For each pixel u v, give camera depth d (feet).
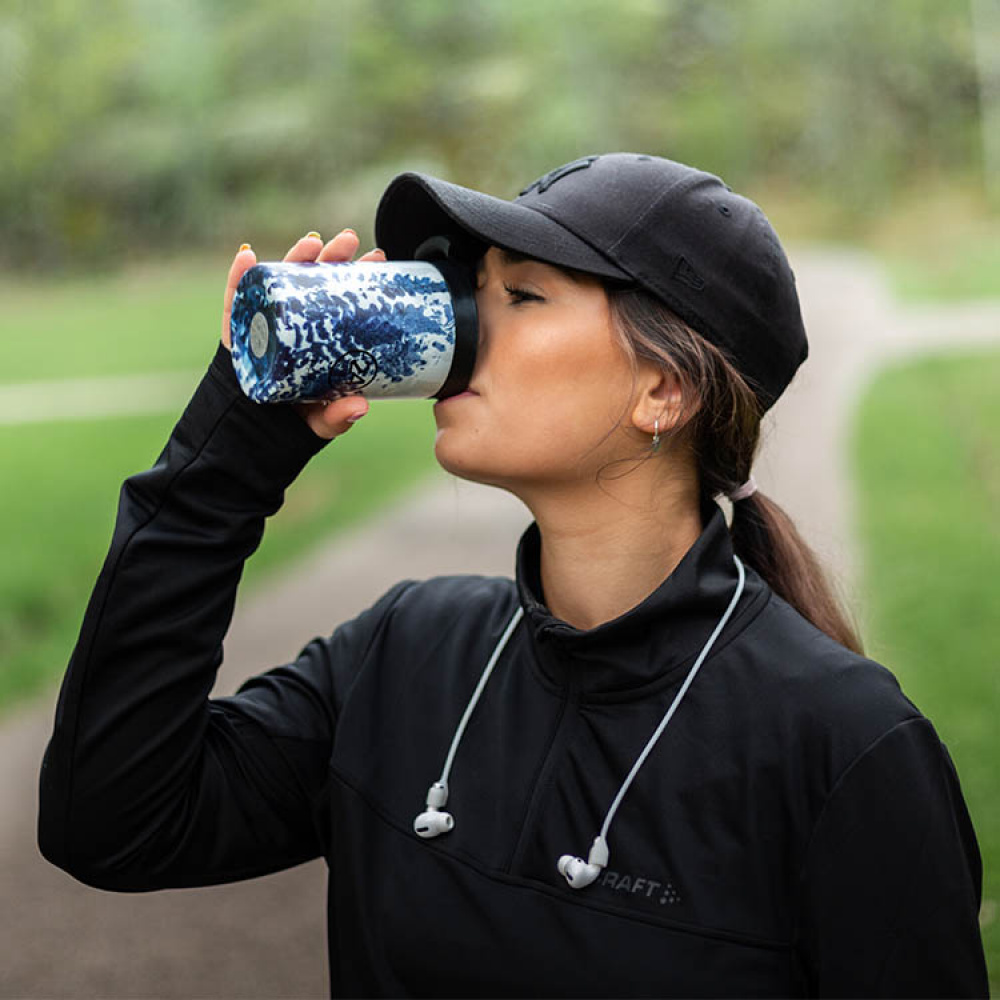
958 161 150.61
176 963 10.93
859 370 54.49
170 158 155.94
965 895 3.80
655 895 3.89
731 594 4.19
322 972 10.71
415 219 4.60
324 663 4.95
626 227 4.09
